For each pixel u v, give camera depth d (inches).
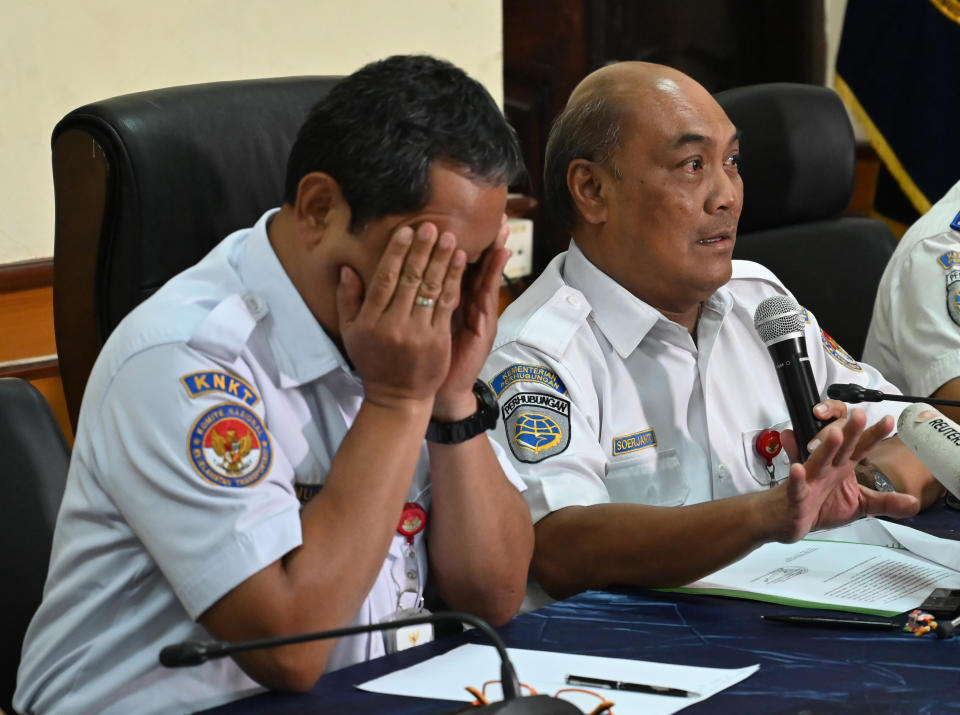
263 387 101.9
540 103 317.4
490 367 142.0
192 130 127.4
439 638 104.5
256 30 209.2
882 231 218.8
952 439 117.3
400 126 90.5
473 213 93.3
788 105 209.6
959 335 182.4
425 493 112.9
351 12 220.5
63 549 101.5
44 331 193.3
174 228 125.8
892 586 111.3
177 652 76.7
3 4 181.6
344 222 94.0
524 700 73.5
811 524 114.0
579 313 146.2
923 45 311.0
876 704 85.9
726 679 90.1
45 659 101.3
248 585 92.2
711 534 114.9
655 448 147.4
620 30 325.1
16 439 113.3
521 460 133.6
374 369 96.8
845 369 164.2
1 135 184.9
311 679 92.7
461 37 238.2
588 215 147.3
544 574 128.9
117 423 96.4
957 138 312.2
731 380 153.7
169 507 94.1
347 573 94.6
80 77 190.7
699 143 141.7
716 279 144.7
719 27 340.8
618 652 98.5
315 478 104.1
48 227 192.1
